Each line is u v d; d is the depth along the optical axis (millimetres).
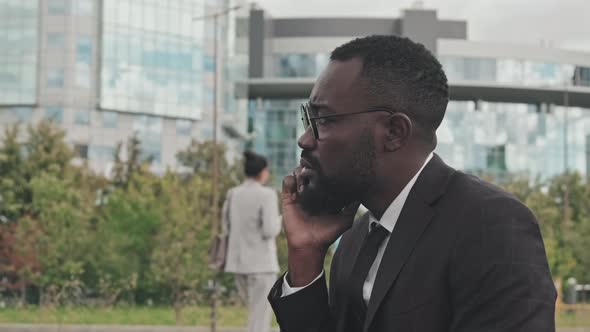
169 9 70000
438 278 1888
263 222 8016
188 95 70750
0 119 65938
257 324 8055
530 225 1875
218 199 38750
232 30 74812
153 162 68812
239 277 8195
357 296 2055
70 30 66062
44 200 32969
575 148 90188
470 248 1860
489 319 1816
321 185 2049
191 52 71062
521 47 89438
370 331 1947
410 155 1984
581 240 27203
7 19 66312
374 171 1982
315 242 2197
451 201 1935
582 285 26094
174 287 14828
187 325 10961
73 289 11844
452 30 93562
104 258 17094
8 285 16016
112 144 67250
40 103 65750
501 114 88000
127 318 11758
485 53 88500
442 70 2025
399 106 1952
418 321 1895
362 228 2250
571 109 90438
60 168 44875
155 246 18812
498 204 1887
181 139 70375
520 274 1805
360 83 1959
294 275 2207
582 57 90375
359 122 1963
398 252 1938
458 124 87312
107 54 67125
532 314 1778
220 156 54938
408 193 1988
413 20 89062
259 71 87125
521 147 88000
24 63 65938
